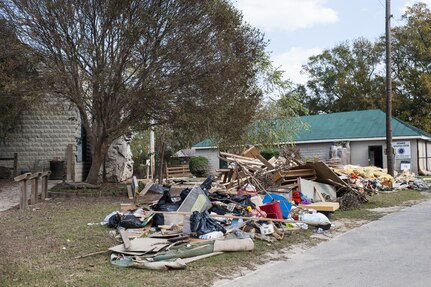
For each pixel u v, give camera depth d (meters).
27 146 20.50
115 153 21.16
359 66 52.09
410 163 30.30
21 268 6.61
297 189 13.59
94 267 6.73
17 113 18.08
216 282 6.13
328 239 9.09
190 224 8.61
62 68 13.97
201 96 14.63
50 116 20.44
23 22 13.86
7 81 13.72
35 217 11.12
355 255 7.60
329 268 6.77
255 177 13.88
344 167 19.97
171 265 6.58
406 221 11.08
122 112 15.64
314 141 33.31
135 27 13.63
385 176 19.88
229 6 15.35
